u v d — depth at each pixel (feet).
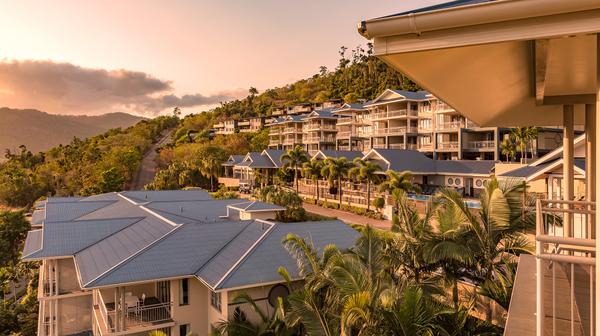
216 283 57.16
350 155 223.30
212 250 69.31
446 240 53.62
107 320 60.23
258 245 66.44
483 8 10.09
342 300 41.75
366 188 178.70
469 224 55.11
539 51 12.85
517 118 29.86
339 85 458.91
